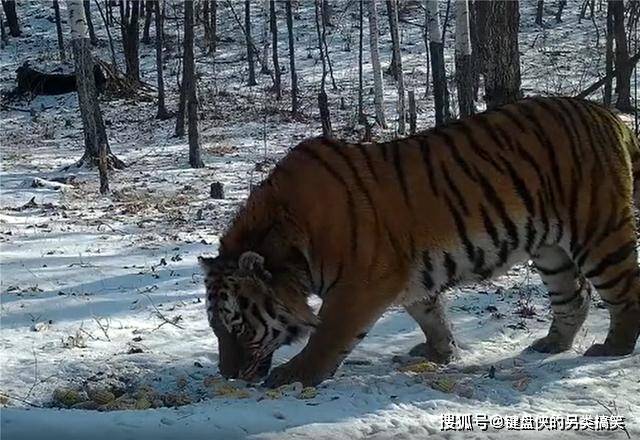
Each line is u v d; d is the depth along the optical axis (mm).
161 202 14844
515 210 6164
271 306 5695
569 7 43906
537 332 7410
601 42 36500
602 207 6355
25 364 6723
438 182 6035
